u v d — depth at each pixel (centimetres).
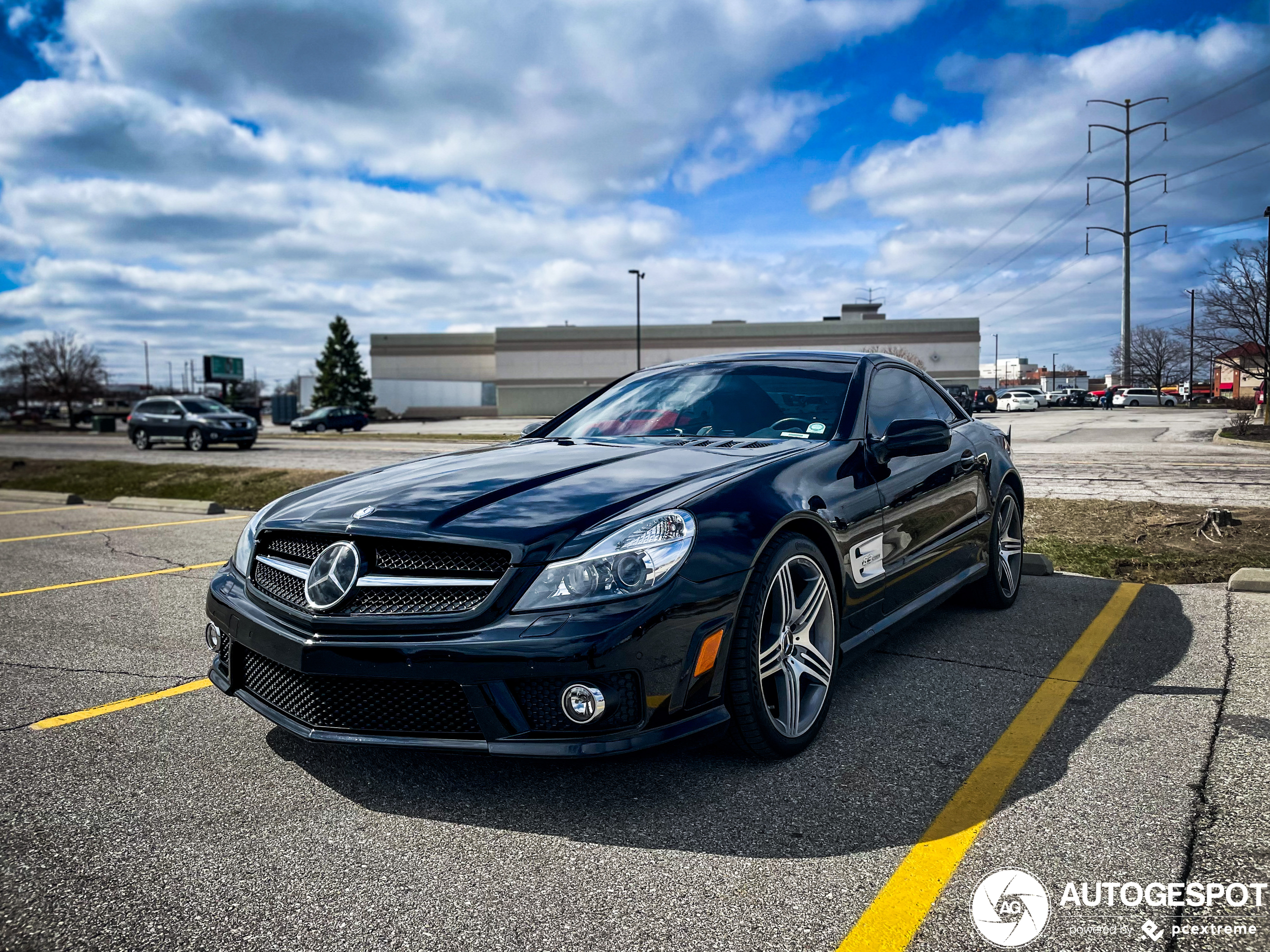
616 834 207
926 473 336
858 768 240
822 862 192
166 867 194
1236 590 442
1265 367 2111
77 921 173
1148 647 349
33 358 5425
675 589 211
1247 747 247
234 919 173
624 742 204
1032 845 197
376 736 217
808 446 288
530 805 223
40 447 2414
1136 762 239
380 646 210
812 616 257
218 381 6159
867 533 286
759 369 357
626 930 167
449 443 2452
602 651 199
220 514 892
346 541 226
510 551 210
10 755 261
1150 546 550
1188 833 200
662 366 398
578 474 256
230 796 231
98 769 249
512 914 174
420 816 218
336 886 185
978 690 304
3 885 187
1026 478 973
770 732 235
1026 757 245
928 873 186
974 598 415
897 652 351
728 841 202
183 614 445
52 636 403
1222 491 810
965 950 159
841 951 160
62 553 639
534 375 6372
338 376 6388
